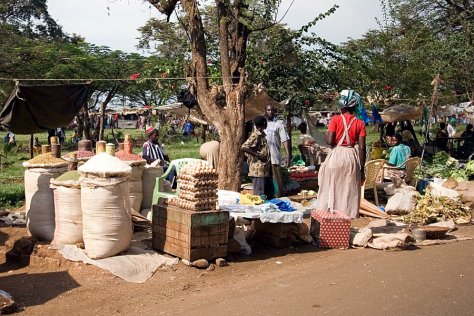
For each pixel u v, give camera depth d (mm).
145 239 8328
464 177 13445
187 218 7301
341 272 6934
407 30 28109
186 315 5668
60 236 7562
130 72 35562
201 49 11445
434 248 8258
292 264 7555
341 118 8734
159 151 11953
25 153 30469
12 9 52781
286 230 8398
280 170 12094
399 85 21859
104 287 6617
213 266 7355
